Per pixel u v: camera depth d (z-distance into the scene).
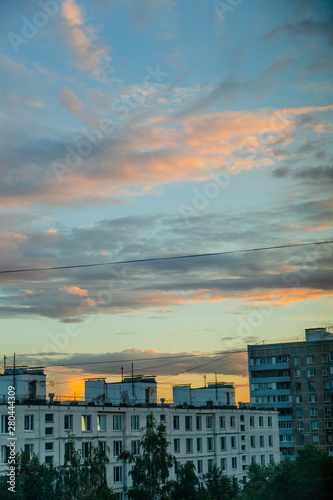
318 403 146.50
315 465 58.06
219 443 100.12
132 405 90.25
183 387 108.31
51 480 63.56
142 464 69.06
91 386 93.44
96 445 82.81
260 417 111.06
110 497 64.00
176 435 93.19
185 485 69.38
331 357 147.12
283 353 152.00
